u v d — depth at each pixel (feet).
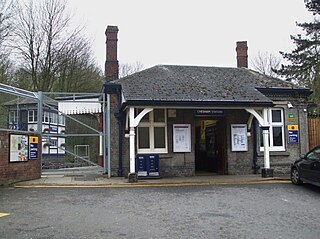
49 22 84.07
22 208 27.48
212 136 57.72
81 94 51.29
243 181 43.39
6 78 75.92
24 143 42.52
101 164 57.93
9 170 39.91
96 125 78.64
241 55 68.54
